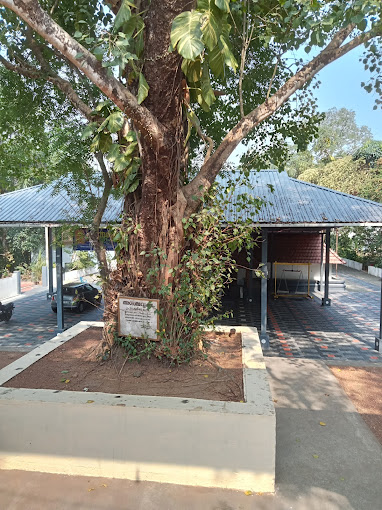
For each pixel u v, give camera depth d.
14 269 22.84
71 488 3.62
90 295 14.87
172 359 4.78
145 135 4.24
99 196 8.28
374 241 27.05
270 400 3.79
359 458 4.19
